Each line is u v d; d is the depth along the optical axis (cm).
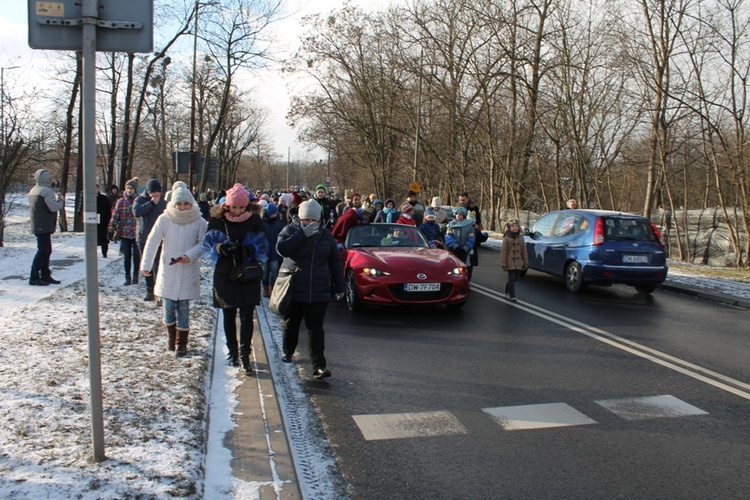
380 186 4478
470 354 677
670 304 1046
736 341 769
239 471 361
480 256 1831
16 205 2055
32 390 459
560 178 2775
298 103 4025
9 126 1506
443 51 3153
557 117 2642
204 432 413
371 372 601
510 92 3114
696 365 646
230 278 558
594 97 2541
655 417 484
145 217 878
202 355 595
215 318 796
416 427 457
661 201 3291
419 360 649
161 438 385
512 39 2667
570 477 376
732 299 1059
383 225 1064
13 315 727
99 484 317
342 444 424
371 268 891
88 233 325
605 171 2698
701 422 475
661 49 1869
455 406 505
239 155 7069
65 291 898
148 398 457
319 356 572
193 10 2281
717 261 2016
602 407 507
